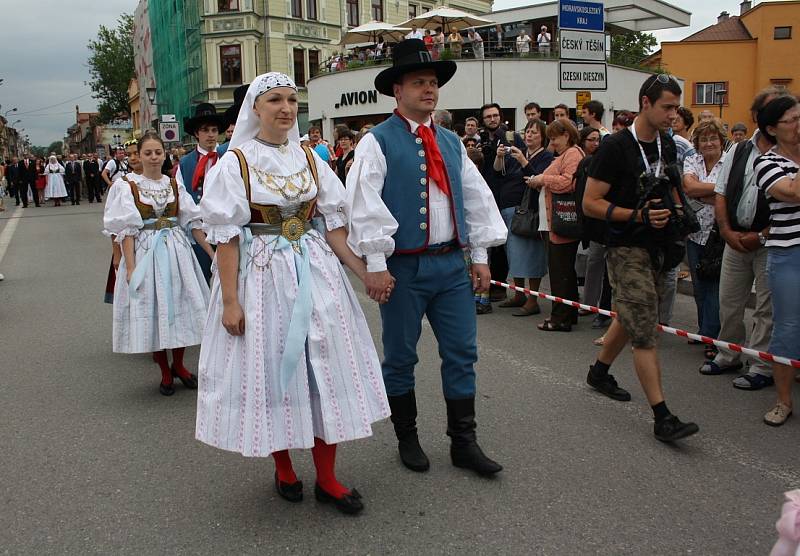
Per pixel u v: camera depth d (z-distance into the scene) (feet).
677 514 10.09
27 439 13.32
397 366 11.59
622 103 83.92
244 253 9.83
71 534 9.86
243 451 9.50
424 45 11.02
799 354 13.32
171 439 13.23
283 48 111.75
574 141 20.81
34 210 74.84
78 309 25.34
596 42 29.86
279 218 9.91
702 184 17.53
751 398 14.94
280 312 9.68
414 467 11.63
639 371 12.67
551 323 20.84
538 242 22.67
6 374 17.58
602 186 12.96
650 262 12.84
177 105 125.59
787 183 12.74
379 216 10.50
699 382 16.02
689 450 12.28
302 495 10.80
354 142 34.94
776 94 14.35
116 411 14.82
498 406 14.52
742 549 9.19
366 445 12.73
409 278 11.14
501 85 77.41
